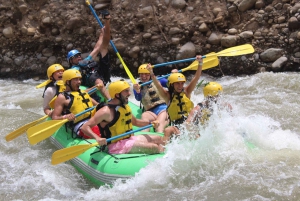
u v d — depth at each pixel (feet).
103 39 59.52
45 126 45.11
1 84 84.79
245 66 76.54
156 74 81.05
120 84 41.39
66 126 49.34
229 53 57.36
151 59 81.35
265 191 36.24
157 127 45.68
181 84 47.34
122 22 83.61
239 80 73.00
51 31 88.07
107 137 42.32
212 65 56.95
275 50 74.28
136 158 40.40
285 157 41.83
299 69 73.10
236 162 40.65
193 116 44.70
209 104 45.01
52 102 49.88
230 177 38.73
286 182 37.27
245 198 35.65
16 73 88.69
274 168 39.58
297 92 65.00
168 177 39.29
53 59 87.35
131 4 83.92
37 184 42.70
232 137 43.06
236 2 78.59
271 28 76.28
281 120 55.62
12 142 53.83
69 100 47.78
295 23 73.31
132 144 41.86
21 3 88.43
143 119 50.67
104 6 85.51
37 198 40.11
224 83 73.87
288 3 76.23
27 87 81.82
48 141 53.67
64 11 87.35
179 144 41.42
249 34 76.59
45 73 87.30
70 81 48.32
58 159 41.50
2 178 44.27
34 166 46.91
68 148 41.42
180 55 79.05
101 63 59.41
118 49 82.69
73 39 86.84
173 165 39.91
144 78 53.88
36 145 52.90
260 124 47.73
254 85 68.90
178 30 80.12
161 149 42.93
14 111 63.93
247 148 42.98
